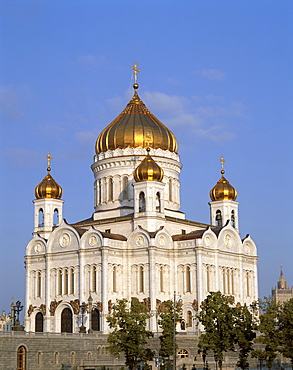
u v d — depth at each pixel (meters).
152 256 146.38
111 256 148.00
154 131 166.25
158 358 122.81
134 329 121.56
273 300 125.31
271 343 118.75
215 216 170.38
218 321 120.56
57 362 123.88
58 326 151.75
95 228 159.25
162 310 145.38
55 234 155.50
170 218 155.88
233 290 156.50
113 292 146.88
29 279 158.00
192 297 146.38
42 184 165.62
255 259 163.75
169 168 166.12
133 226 152.62
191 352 132.75
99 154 167.75
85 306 137.62
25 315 156.75
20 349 118.44
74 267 151.25
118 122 168.38
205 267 148.88
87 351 129.88
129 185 163.00
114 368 127.50
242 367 120.75
